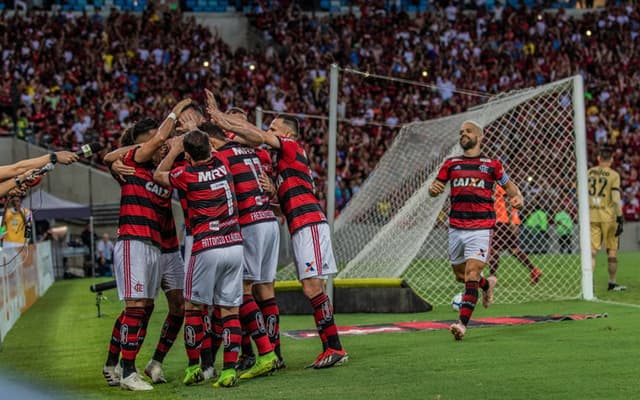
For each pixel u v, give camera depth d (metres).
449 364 11.19
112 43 49.38
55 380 11.34
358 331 15.14
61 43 48.44
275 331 11.58
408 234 22.38
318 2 61.50
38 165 10.91
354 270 22.14
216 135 11.44
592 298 19.94
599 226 22.03
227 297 10.54
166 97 46.03
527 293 21.45
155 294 10.91
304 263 11.59
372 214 27.77
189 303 10.72
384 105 49.75
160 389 10.47
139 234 10.69
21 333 17.22
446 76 52.62
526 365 10.90
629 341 12.73
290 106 48.22
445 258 30.83
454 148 21.97
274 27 56.34
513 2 61.22
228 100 48.00
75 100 45.66
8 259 18.30
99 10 54.78
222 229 10.55
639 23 57.50
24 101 45.25
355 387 9.86
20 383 11.11
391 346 13.10
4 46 47.97
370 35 55.22
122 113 44.59
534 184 26.14
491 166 14.17
